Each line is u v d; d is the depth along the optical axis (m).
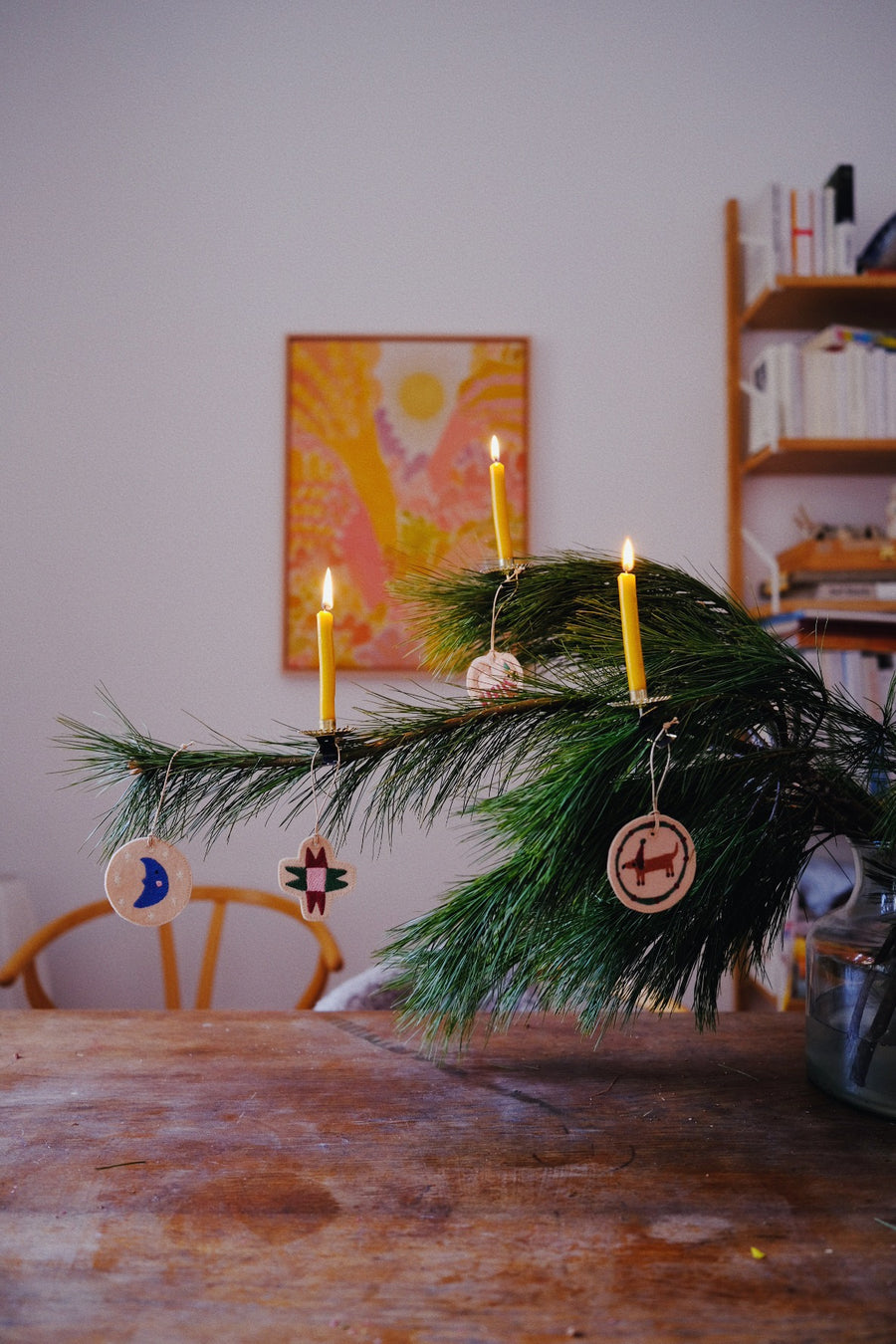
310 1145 0.68
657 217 2.29
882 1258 0.54
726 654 0.67
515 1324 0.48
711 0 2.30
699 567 2.27
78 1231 0.56
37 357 2.23
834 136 2.30
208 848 0.68
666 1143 0.68
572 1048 0.87
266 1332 0.48
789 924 1.84
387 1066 0.83
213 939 1.77
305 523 2.21
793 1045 0.88
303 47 2.27
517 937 0.67
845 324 2.21
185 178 2.25
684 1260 0.54
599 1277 0.52
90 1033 0.92
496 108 2.28
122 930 2.19
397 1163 0.65
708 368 2.28
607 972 0.69
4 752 2.20
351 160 2.27
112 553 2.22
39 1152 0.66
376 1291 0.51
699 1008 0.75
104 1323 0.48
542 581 0.79
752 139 2.30
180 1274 0.52
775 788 0.67
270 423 2.24
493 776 0.69
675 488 2.27
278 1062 0.84
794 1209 0.59
